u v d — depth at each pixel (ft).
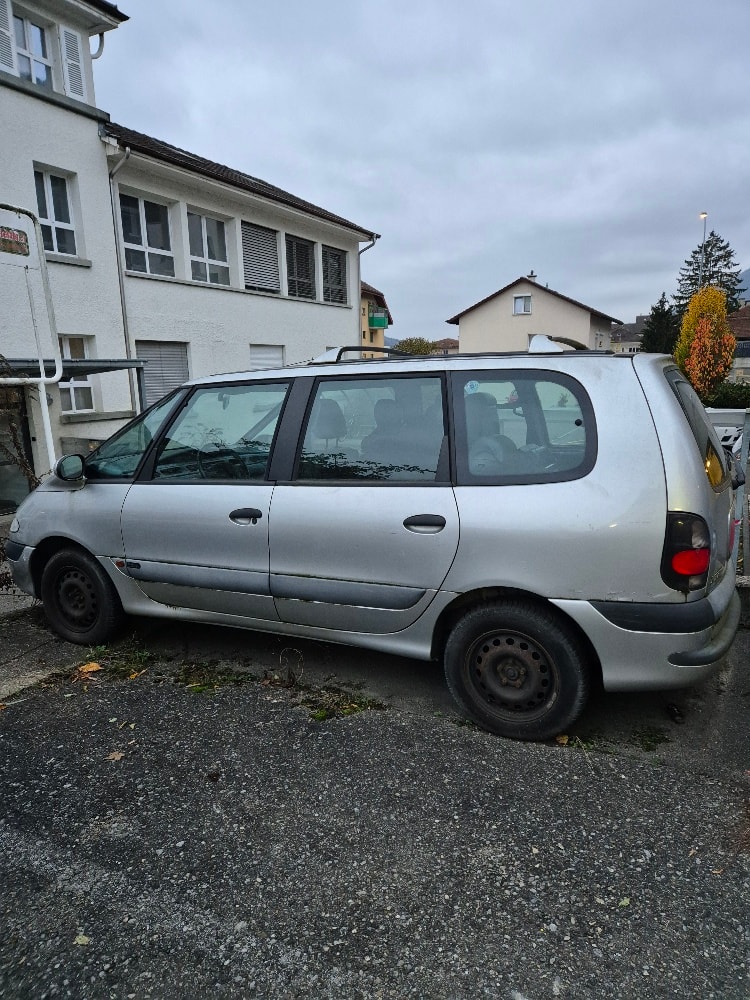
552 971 5.96
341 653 12.96
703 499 8.58
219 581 11.61
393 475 10.19
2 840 7.80
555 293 135.33
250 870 7.28
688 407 9.62
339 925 6.53
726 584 9.61
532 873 7.16
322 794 8.57
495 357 10.09
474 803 8.34
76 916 6.67
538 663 9.47
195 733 10.12
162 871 7.29
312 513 10.56
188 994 5.80
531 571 9.10
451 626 10.21
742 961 6.01
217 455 11.82
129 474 12.75
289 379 11.42
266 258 55.21
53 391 30.07
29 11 34.50
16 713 10.85
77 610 13.58
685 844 7.55
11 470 28.37
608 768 9.04
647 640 8.75
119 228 40.14
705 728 10.05
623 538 8.63
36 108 34.04
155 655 13.05
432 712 10.63
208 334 48.42
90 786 8.83
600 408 9.07
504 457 9.56
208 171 44.70
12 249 18.85
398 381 10.47
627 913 6.59
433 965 6.06
